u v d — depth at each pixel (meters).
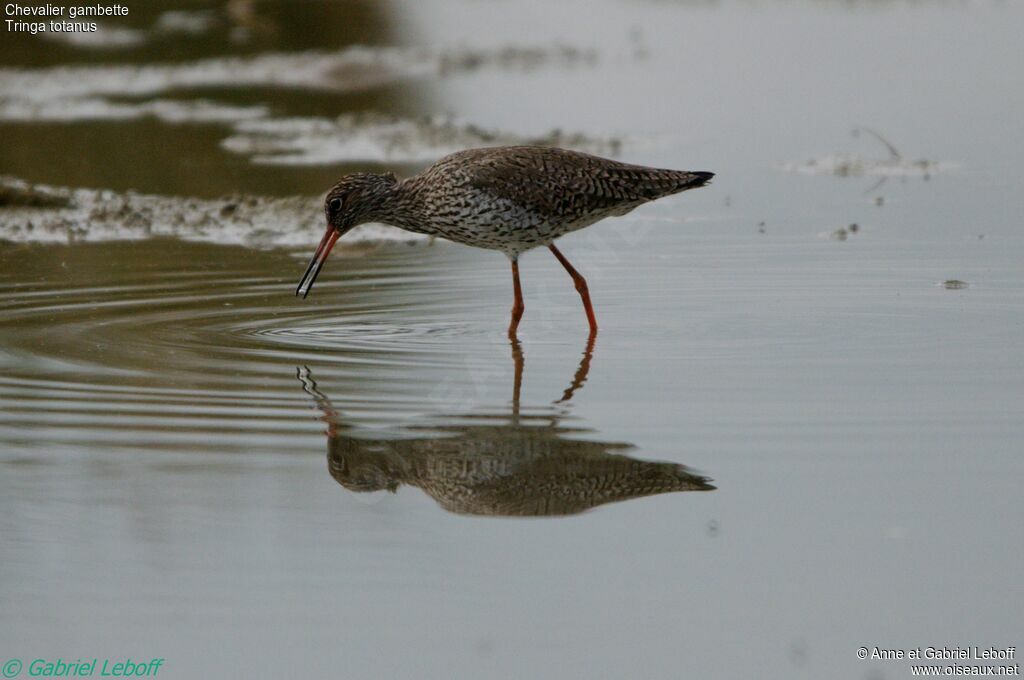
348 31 33.12
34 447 10.27
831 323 13.62
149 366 12.33
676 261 16.48
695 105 26.17
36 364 12.34
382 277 16.17
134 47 31.88
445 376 12.12
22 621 7.91
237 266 16.69
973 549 8.47
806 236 17.44
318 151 23.19
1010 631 7.67
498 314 14.52
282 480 9.75
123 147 23.78
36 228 18.84
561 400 11.35
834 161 21.70
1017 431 10.30
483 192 13.99
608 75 29.23
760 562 8.41
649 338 13.38
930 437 10.23
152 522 9.04
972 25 33.53
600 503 9.36
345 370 12.28
